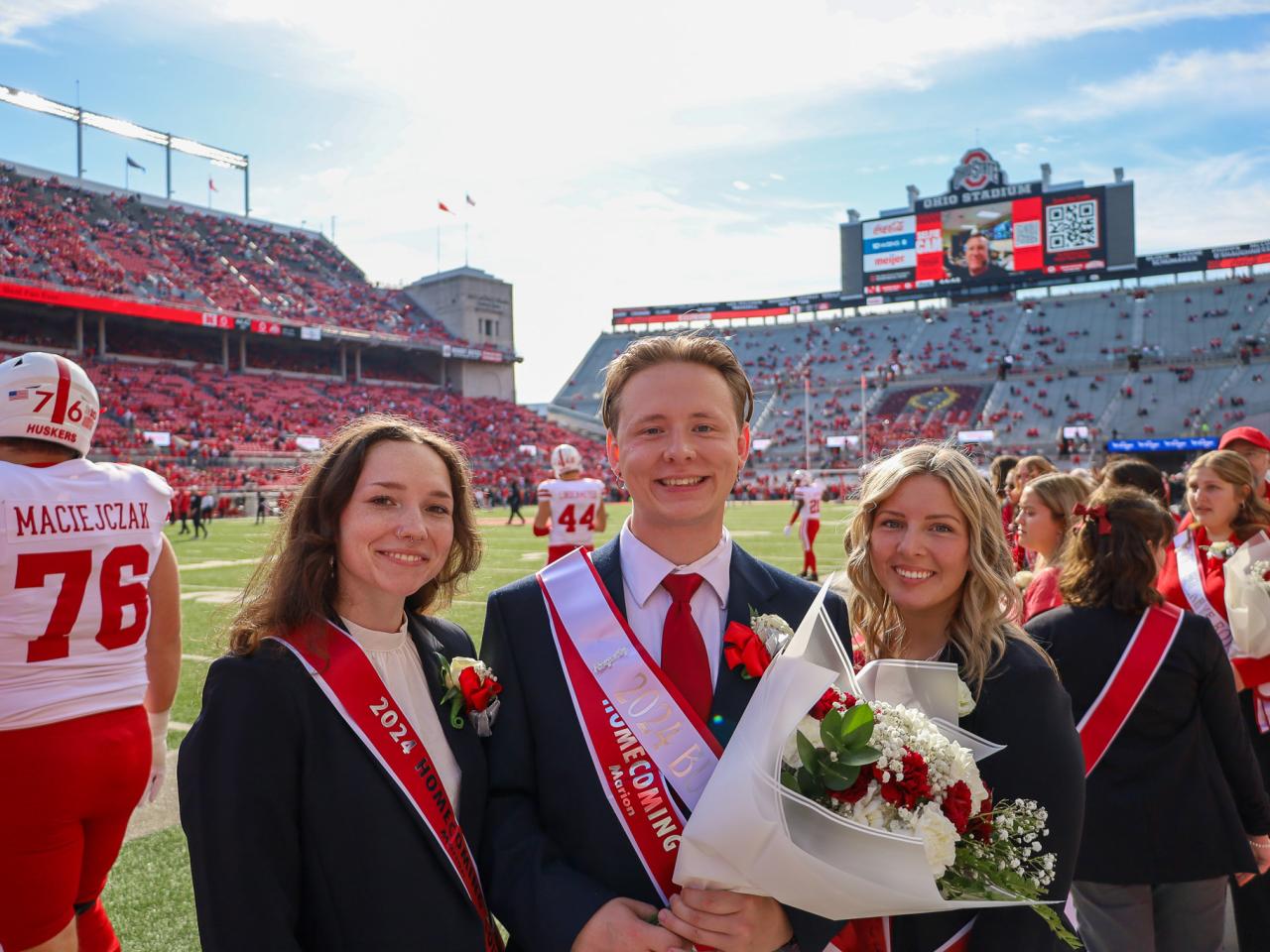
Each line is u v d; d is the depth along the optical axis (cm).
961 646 202
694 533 192
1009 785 182
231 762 162
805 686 161
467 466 216
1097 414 4678
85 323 3975
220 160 5362
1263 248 4656
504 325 5756
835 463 4903
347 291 5375
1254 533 372
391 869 171
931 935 185
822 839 152
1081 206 4875
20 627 235
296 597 180
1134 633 254
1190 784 250
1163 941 259
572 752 184
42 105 4428
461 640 216
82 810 240
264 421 3941
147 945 305
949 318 5944
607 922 161
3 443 248
